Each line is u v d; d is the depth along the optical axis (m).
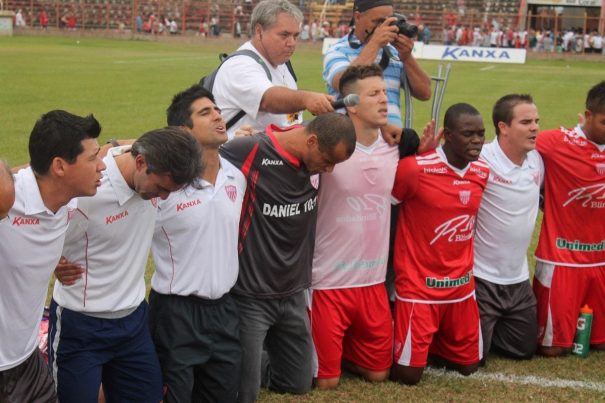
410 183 5.80
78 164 4.03
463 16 57.19
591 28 53.88
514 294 6.30
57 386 4.69
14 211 4.00
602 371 6.25
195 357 5.03
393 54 6.62
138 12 60.00
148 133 4.34
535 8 56.09
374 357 5.92
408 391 5.84
